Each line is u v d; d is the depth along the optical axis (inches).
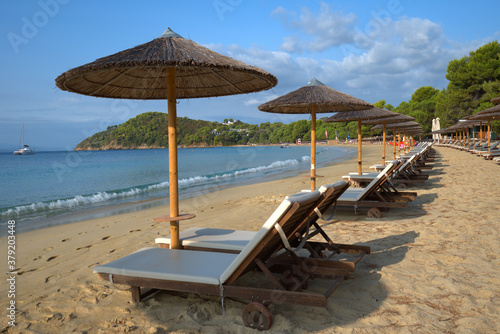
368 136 3919.8
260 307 101.7
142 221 295.1
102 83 151.9
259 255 112.5
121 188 625.3
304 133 6451.8
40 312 120.0
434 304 114.2
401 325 101.8
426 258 157.6
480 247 169.0
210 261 125.0
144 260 127.5
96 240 229.9
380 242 186.7
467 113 1713.8
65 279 153.5
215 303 119.8
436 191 343.6
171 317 112.3
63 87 135.6
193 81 172.2
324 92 238.5
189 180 698.2
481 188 343.6
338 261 127.0
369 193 253.0
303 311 112.9
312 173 262.5
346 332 99.0
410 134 1197.7
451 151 1128.2
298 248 124.2
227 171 971.3
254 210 306.5
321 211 161.8
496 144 935.7
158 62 108.0
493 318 103.5
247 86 166.2
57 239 241.0
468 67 1700.3
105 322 110.3
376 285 129.9
